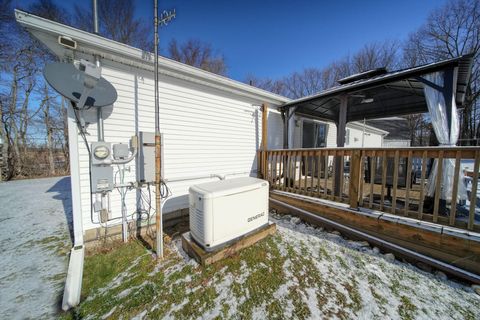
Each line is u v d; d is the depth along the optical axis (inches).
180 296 73.0
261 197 113.7
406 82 141.3
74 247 104.0
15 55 374.6
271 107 215.8
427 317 63.4
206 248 91.3
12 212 173.0
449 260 84.7
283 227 132.2
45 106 425.1
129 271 88.0
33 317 65.5
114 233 116.0
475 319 62.8
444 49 562.6
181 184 144.8
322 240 114.0
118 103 115.3
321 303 68.9
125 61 114.3
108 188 105.3
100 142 102.0
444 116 111.9
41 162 428.1
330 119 304.7
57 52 100.3
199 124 152.9
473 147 81.4
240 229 103.0
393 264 92.0
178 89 139.6
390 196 171.0
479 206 143.1
